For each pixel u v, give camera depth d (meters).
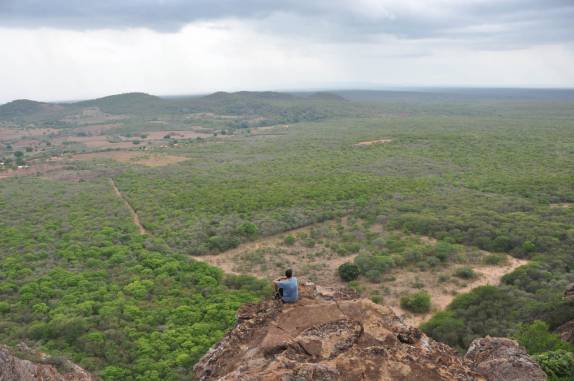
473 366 10.11
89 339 32.31
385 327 10.54
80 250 53.81
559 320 23.16
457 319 33.53
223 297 40.66
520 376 12.55
